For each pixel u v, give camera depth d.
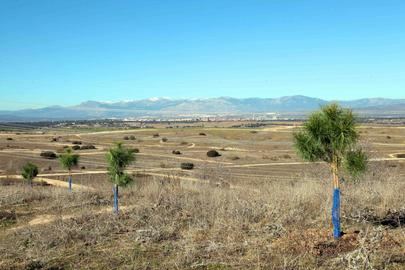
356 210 9.65
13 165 65.56
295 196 10.99
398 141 90.31
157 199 12.83
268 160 68.38
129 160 12.10
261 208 10.23
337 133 7.49
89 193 16.09
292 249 7.27
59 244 8.72
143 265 7.04
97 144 115.44
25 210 13.38
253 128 165.88
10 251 8.25
